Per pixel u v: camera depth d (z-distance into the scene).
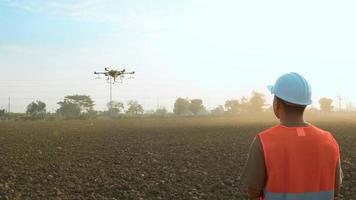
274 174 3.03
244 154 17.77
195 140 25.59
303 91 3.14
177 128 40.88
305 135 3.10
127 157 17.34
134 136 29.84
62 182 11.87
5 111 116.06
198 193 10.30
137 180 11.98
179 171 13.52
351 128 36.91
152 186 11.13
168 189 10.77
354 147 20.05
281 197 3.05
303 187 3.03
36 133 34.09
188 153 18.53
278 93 3.20
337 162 3.17
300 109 3.18
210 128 40.03
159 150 20.03
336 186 3.25
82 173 13.38
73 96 151.12
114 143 24.16
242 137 27.55
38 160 16.62
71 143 24.36
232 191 10.44
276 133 3.11
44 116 104.56
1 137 29.36
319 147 3.09
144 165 14.97
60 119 89.00
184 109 166.62
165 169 13.98
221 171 13.50
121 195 10.19
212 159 16.38
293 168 3.03
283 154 3.04
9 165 15.23
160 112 176.38
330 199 3.11
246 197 9.84
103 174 13.11
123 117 105.38
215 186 10.97
